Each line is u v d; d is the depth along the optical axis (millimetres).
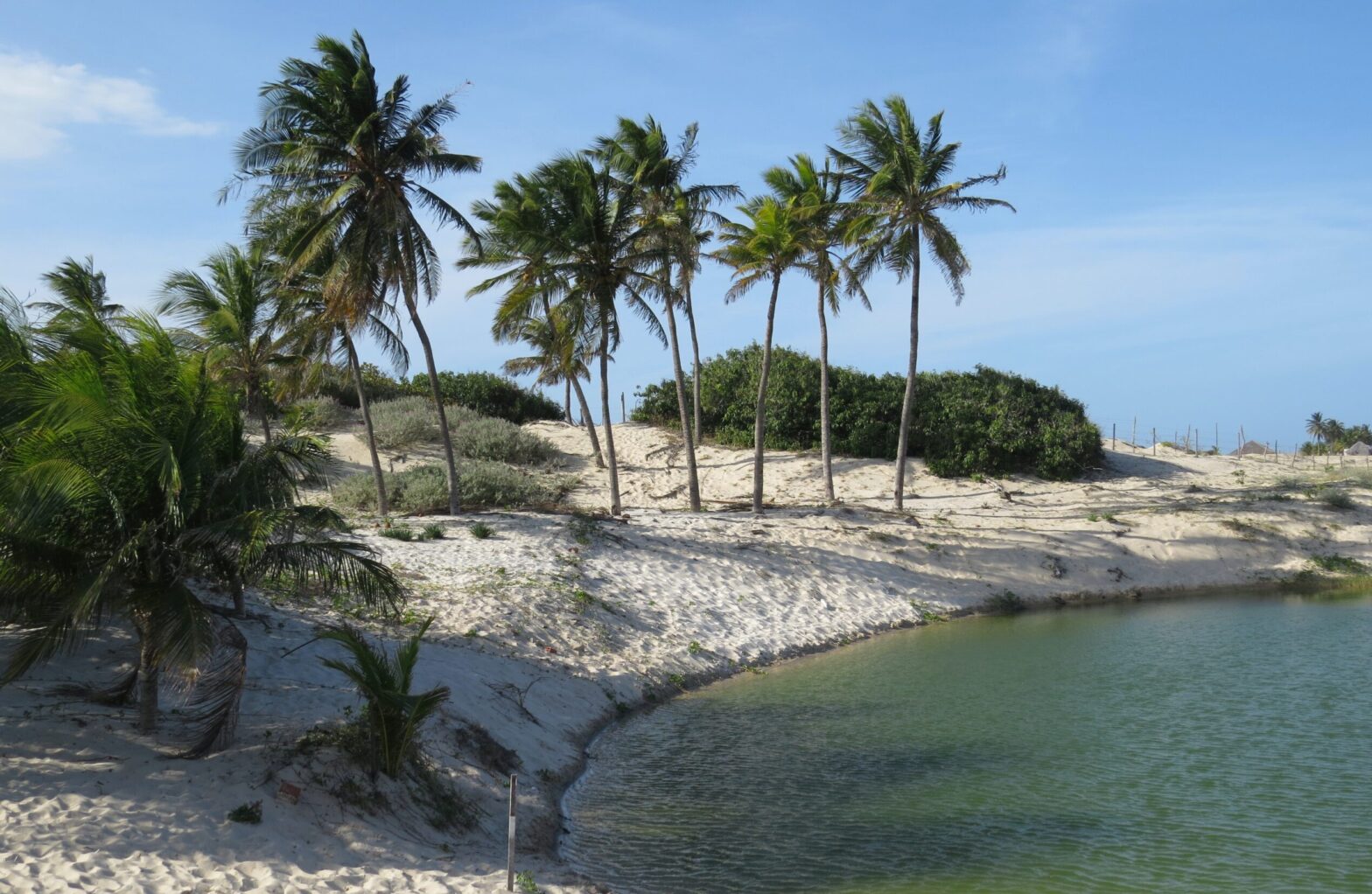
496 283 33844
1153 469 42031
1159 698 17484
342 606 17750
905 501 35500
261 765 10367
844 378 43500
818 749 15031
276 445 10961
